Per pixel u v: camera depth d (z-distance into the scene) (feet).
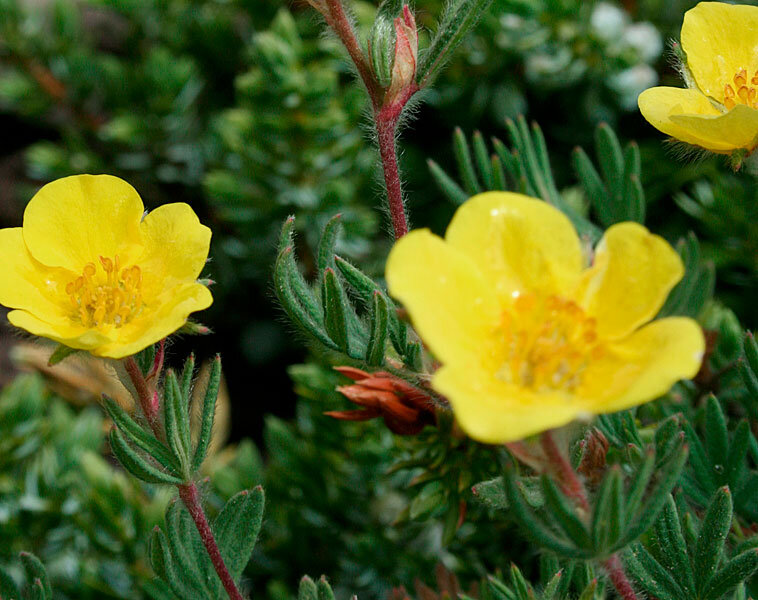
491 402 0.67
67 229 0.78
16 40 1.31
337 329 0.79
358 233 1.16
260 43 1.11
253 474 1.08
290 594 1.06
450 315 0.69
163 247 0.78
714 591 0.79
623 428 0.87
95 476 1.04
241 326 1.33
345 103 1.17
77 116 1.38
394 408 0.87
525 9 1.13
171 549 0.79
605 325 0.70
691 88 0.82
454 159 1.28
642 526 0.70
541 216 0.71
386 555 1.03
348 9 0.81
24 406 1.08
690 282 0.94
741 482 0.87
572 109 1.23
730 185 1.06
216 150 1.28
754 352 0.83
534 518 0.69
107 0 1.36
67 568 1.06
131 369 0.76
